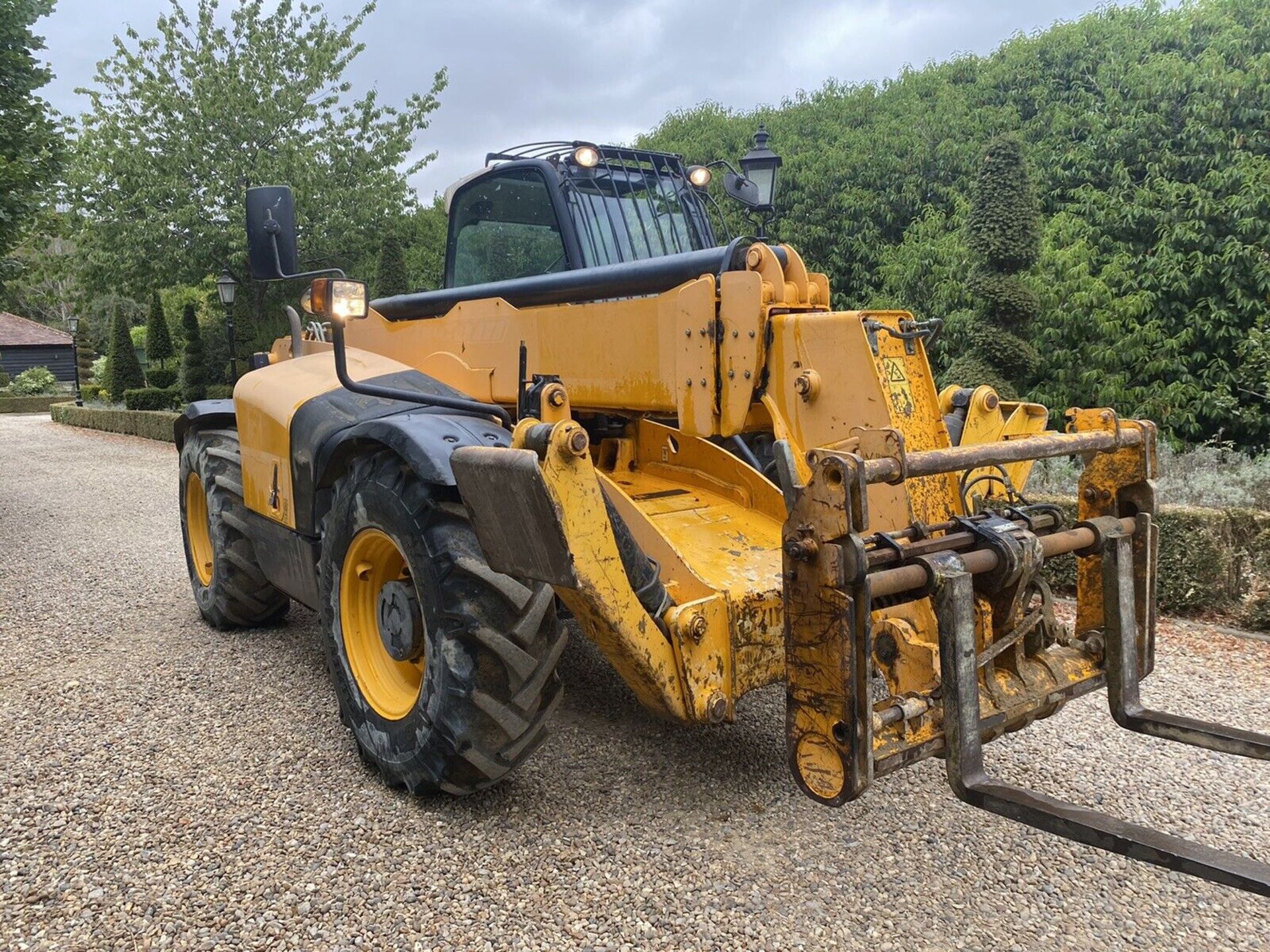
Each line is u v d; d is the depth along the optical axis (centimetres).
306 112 1956
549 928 221
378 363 371
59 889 238
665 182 411
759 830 265
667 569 274
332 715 352
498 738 258
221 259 1867
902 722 211
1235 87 809
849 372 257
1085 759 318
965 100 1092
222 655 424
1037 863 251
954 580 201
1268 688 382
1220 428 746
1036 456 226
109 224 1861
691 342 285
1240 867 160
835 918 226
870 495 254
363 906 230
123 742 328
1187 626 464
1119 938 221
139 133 1864
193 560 479
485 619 254
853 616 194
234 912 228
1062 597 507
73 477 1148
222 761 312
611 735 330
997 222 748
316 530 333
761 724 339
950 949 216
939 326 271
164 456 1433
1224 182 779
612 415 346
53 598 534
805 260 1095
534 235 387
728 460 332
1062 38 1048
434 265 1991
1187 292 771
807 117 1252
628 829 265
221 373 2130
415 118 2070
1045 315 783
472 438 276
